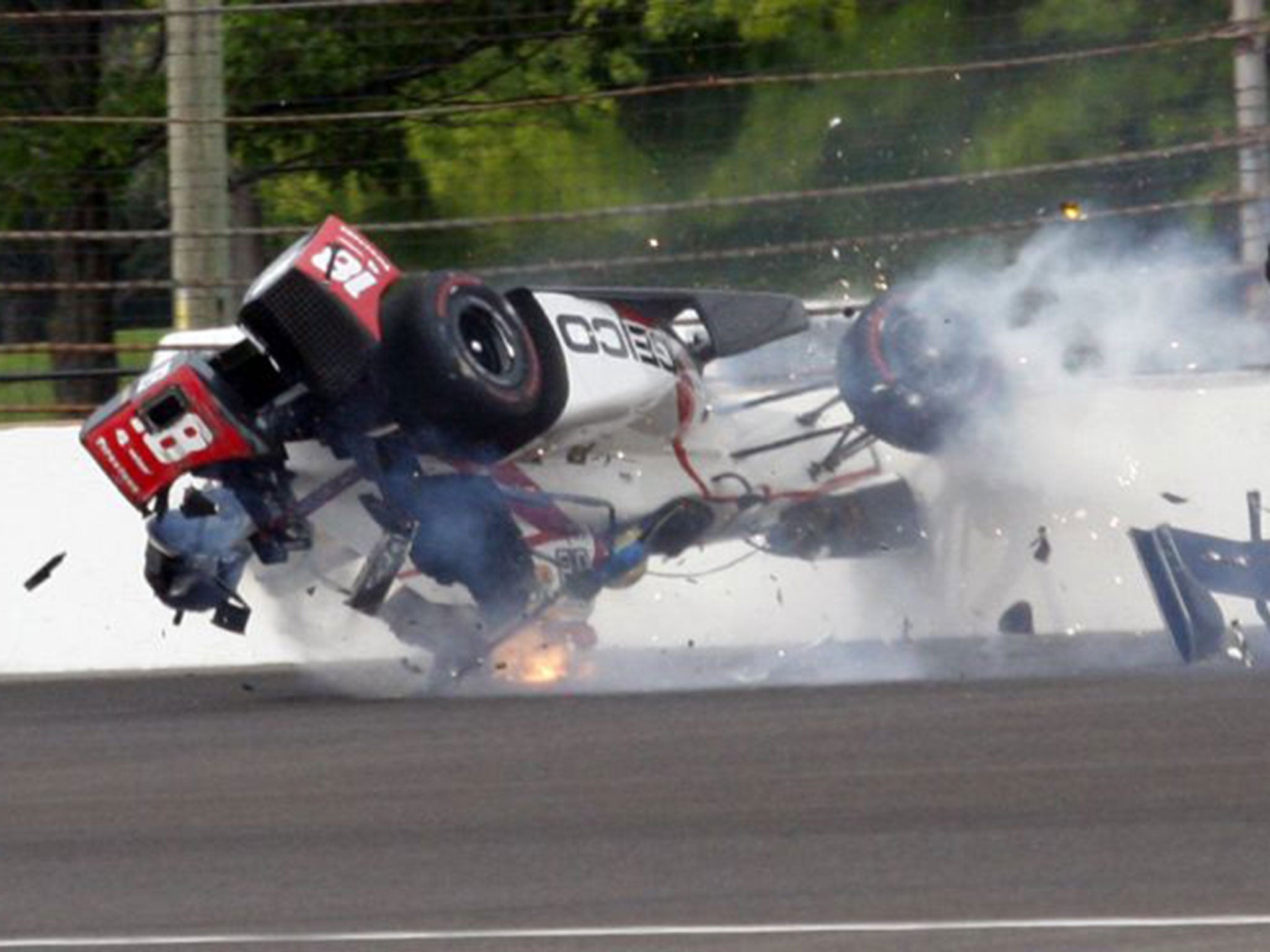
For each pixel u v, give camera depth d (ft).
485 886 60.39
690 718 89.35
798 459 118.32
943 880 58.59
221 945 54.95
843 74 134.10
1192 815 64.59
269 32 160.66
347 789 75.87
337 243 98.68
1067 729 80.79
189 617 127.95
